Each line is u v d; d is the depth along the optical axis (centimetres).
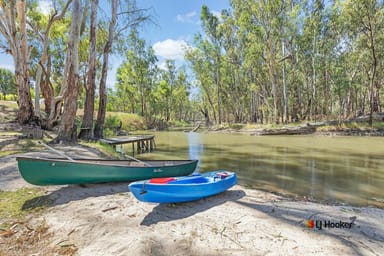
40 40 1967
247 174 842
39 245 330
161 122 4328
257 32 2691
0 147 1046
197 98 5819
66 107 1193
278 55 3133
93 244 330
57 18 1705
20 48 1648
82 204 469
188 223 396
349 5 2212
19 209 438
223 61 3575
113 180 578
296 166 971
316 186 693
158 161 708
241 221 406
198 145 1756
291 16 2598
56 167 509
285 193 626
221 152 1385
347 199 580
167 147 1669
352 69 2898
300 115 3338
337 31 2642
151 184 429
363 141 1814
